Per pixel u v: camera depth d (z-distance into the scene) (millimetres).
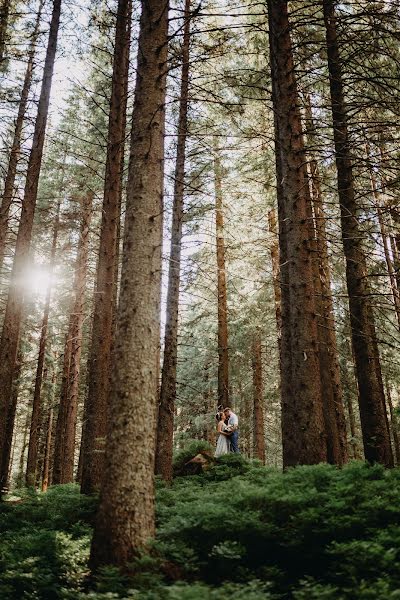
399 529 4328
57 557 5645
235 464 11742
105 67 15516
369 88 9953
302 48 10289
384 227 12281
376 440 8086
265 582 4148
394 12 8000
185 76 13148
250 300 16594
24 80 16078
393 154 10422
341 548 4137
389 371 16781
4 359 11086
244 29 11312
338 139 9477
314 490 5223
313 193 12391
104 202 10539
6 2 13906
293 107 8258
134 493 4984
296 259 7844
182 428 30203
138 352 5508
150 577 4238
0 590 4848
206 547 4891
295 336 7562
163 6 6809
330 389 11531
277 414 27516
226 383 15812
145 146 6273
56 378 26516
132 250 5914
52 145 17688
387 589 3574
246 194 15141
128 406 5289
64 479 17250
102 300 10000
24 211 11953
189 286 14531
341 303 14297
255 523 4832
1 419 10875
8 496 11711
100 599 3959
